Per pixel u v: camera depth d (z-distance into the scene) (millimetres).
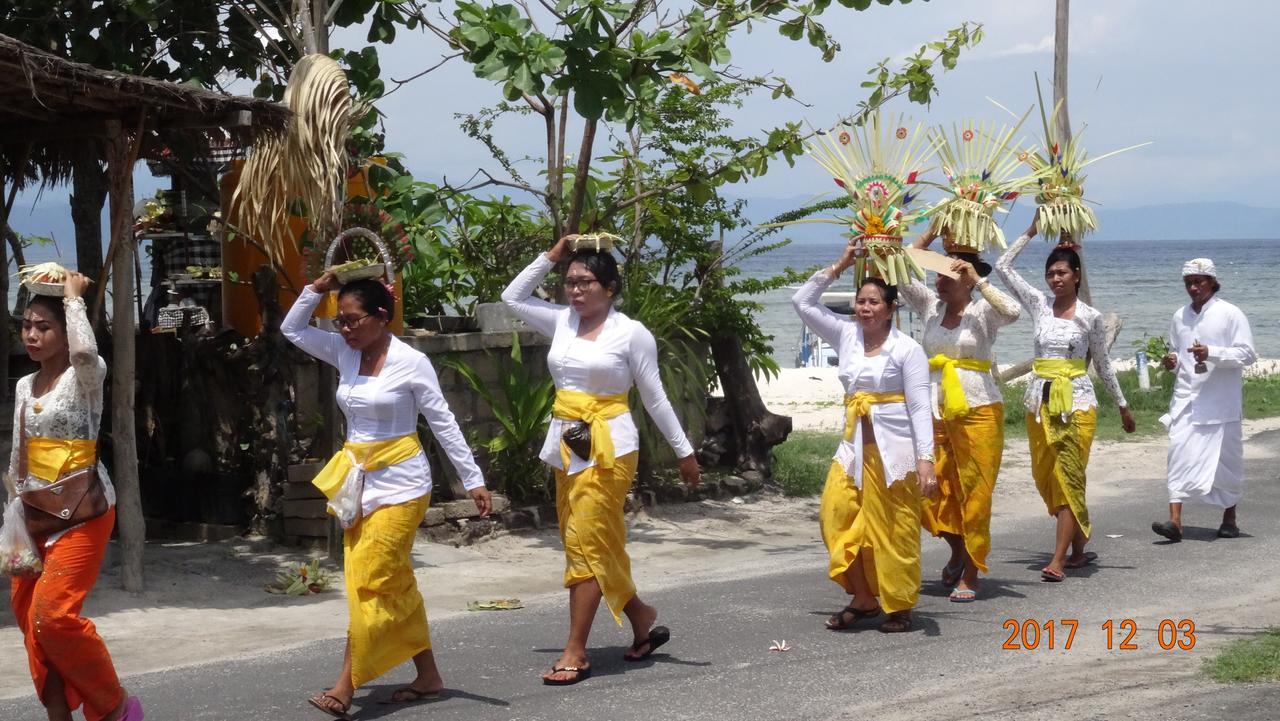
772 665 6027
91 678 4902
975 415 7410
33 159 8984
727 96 11852
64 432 4895
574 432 5715
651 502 11305
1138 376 19844
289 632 7203
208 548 9445
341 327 5332
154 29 9844
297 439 9648
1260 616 6840
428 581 8578
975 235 7613
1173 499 9477
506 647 6477
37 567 4859
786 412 18625
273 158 8648
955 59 10336
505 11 9086
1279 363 24875
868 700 5438
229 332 10039
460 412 10352
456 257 11977
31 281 5004
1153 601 7336
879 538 6535
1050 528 10273
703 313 12188
